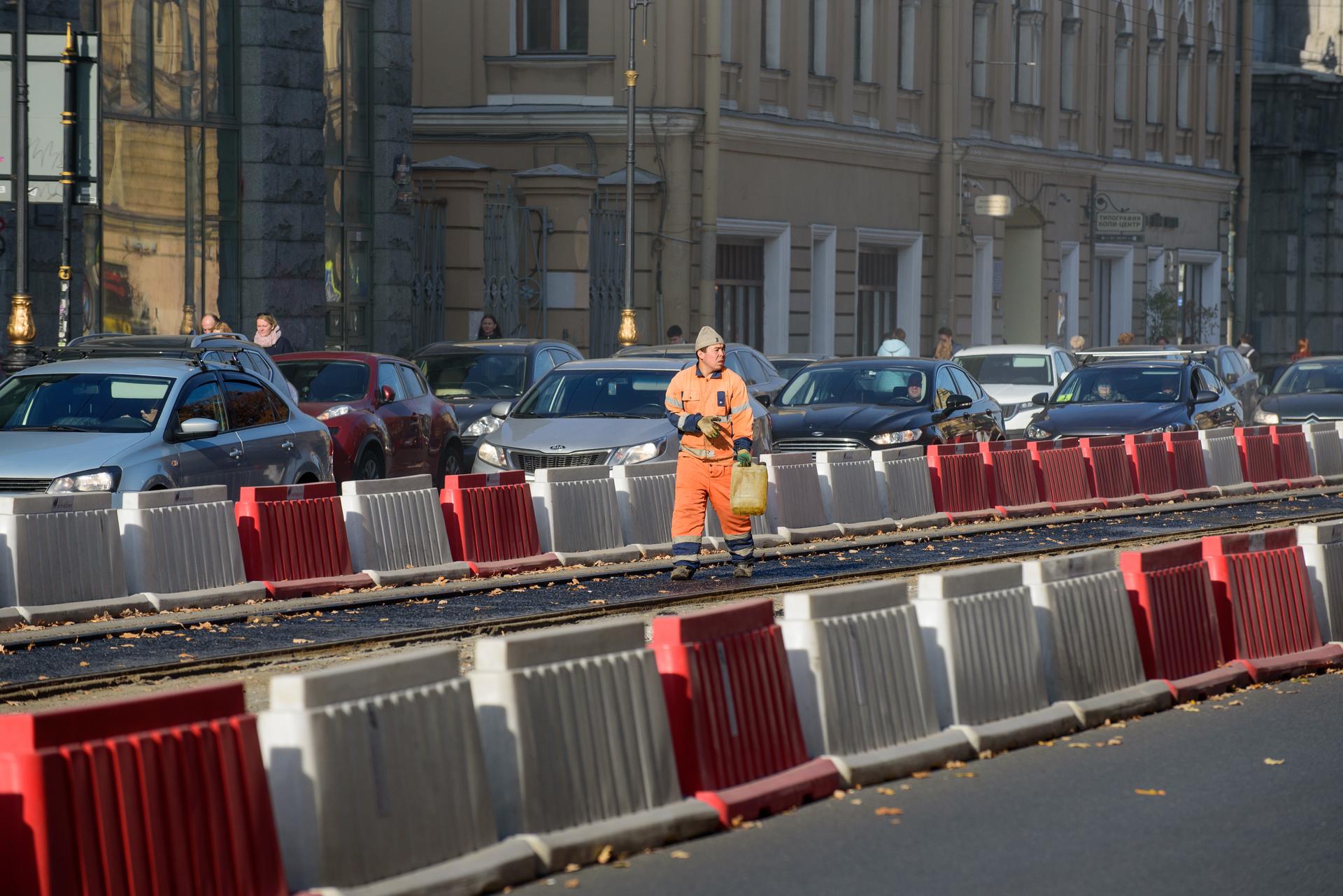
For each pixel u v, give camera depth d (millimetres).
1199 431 76312
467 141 114562
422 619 39812
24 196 66750
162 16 83438
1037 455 67062
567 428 57656
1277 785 26156
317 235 92000
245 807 18828
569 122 112500
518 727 21234
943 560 51344
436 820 20297
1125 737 29219
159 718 18328
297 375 64375
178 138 84688
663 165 112312
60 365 47344
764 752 24516
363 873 19391
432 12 114312
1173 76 171375
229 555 42062
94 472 42938
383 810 19703
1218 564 34062
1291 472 82125
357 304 98250
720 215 116125
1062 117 155000
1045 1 150750
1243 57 183500
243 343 55781
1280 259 194500
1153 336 168000
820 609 25578
